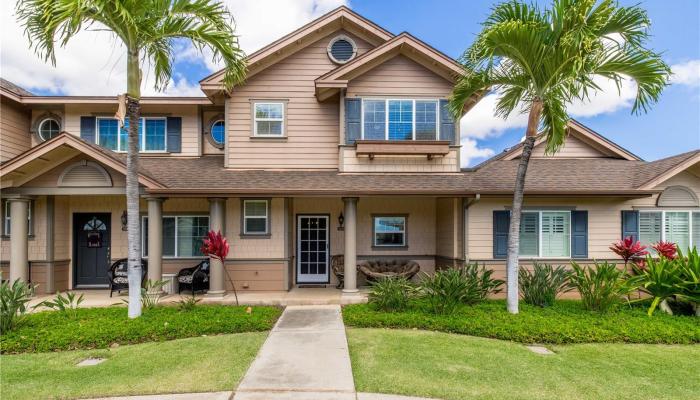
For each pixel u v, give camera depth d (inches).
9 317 234.4
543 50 259.0
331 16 420.2
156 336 233.9
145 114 450.0
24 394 157.9
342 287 418.9
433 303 283.3
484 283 319.0
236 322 256.4
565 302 318.3
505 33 255.6
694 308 281.6
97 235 424.5
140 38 262.7
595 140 446.0
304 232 448.1
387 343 225.8
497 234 378.6
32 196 361.7
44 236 388.5
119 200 425.1
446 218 422.0
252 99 423.5
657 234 385.7
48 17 219.1
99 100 431.5
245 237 398.3
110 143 442.3
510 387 167.6
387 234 455.2
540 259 379.2
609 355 211.3
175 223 416.5
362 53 434.0
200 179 377.4
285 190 354.3
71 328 238.8
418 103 407.8
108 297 371.6
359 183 375.6
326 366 189.0
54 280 393.4
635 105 275.4
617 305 291.9
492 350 215.0
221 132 463.8
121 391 160.9
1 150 399.5
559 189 358.6
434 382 171.2
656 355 212.1
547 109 289.4
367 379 173.5
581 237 381.1
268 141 422.9
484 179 388.8
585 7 242.7
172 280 378.3
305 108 427.5
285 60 429.1
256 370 183.3
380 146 395.2
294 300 346.3
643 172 389.4
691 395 162.9
